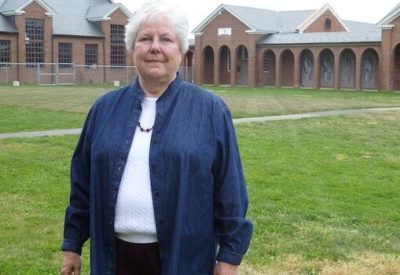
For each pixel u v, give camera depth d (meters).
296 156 14.78
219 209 3.30
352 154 15.35
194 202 3.20
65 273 3.53
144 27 3.29
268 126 21.44
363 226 8.73
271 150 15.69
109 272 3.31
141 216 3.22
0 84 56.06
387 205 10.05
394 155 15.30
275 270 6.83
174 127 3.22
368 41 51.97
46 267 6.87
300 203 10.02
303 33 58.00
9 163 13.48
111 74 64.69
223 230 3.29
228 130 3.31
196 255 3.24
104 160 3.29
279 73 58.88
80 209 3.57
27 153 14.91
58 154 14.83
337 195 10.66
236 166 3.31
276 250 7.51
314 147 16.42
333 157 14.79
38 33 59.56
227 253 3.25
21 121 22.23
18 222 8.70
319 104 32.28
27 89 47.53
